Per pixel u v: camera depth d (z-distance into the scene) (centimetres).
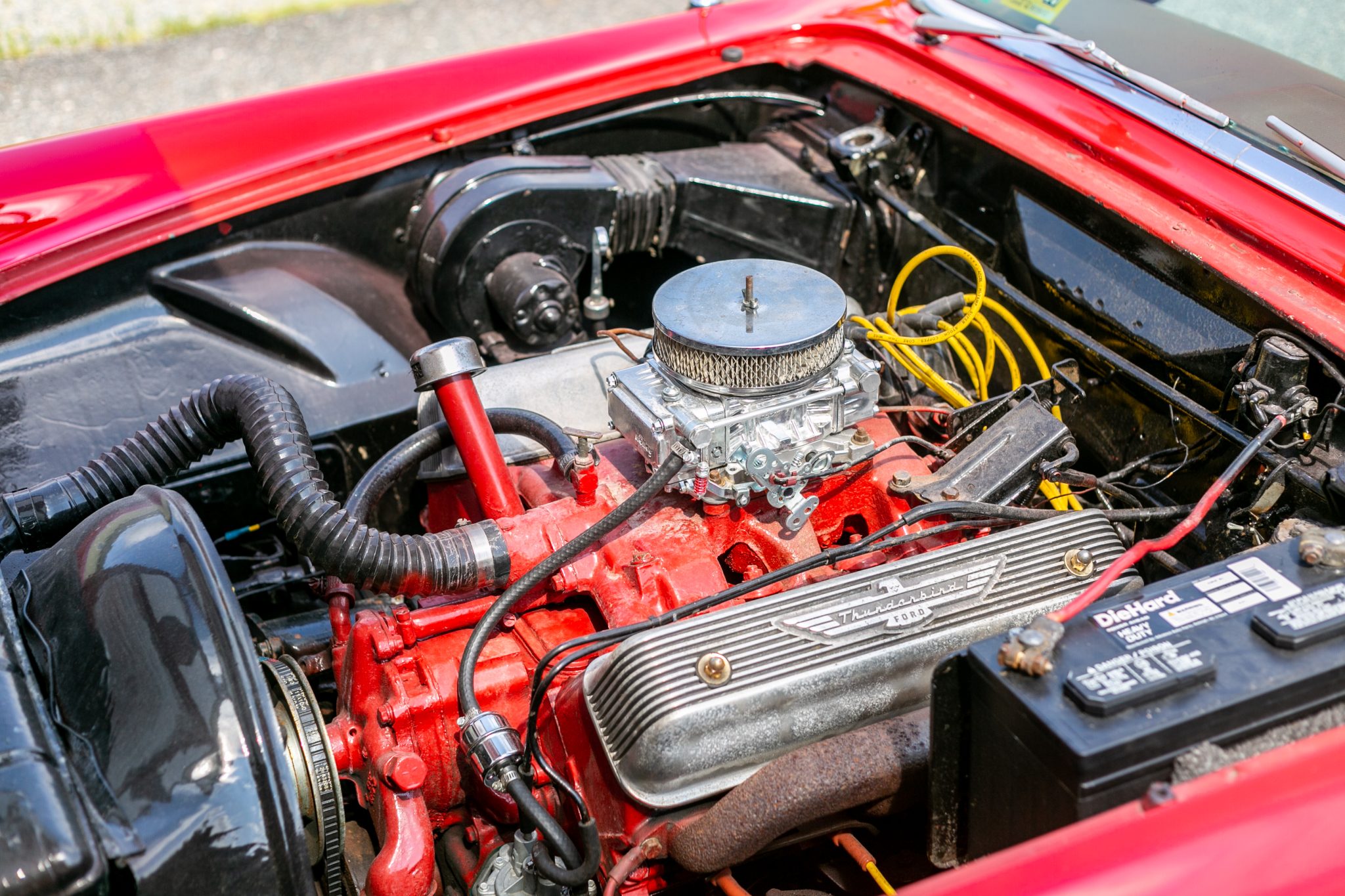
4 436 244
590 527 194
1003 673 156
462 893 210
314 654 231
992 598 192
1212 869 136
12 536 205
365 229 297
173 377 262
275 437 198
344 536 190
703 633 181
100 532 185
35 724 156
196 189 270
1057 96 278
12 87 751
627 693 176
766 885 206
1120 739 145
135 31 831
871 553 214
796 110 338
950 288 297
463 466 237
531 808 176
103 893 145
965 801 173
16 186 263
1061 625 159
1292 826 140
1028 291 275
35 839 141
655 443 198
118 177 270
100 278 263
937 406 258
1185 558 231
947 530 206
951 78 298
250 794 158
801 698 180
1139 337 243
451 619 202
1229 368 226
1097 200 246
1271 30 285
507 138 309
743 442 198
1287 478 203
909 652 186
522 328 285
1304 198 231
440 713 195
